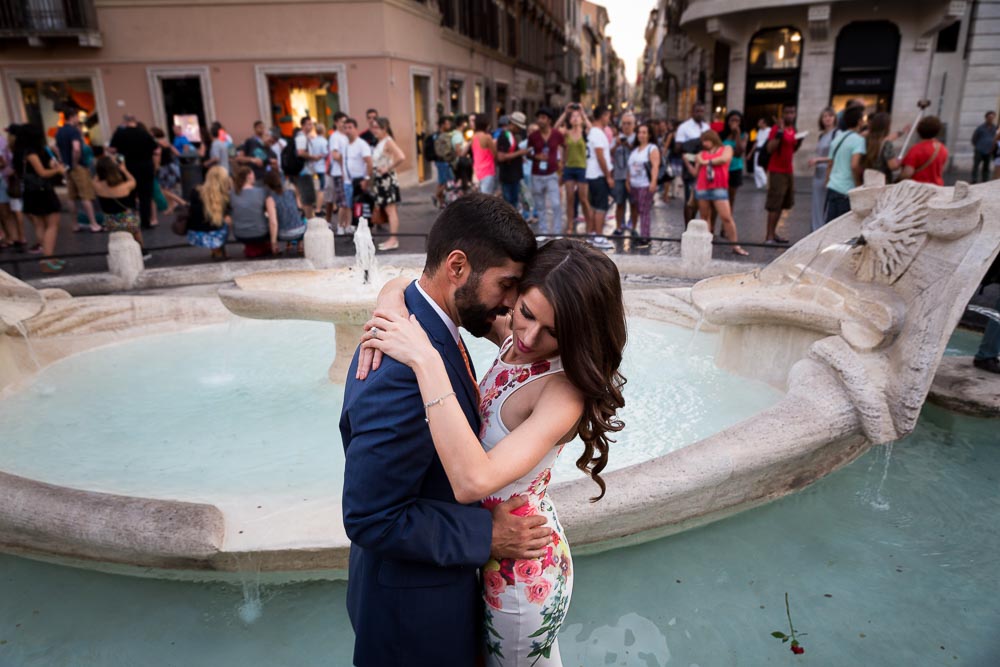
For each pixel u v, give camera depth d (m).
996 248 3.31
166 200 13.99
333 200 11.93
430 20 20.78
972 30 18.92
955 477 3.43
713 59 22.81
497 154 10.33
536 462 1.42
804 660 2.32
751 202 14.48
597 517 2.62
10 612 2.52
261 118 17.61
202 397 4.65
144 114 17.48
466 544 1.42
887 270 4.04
